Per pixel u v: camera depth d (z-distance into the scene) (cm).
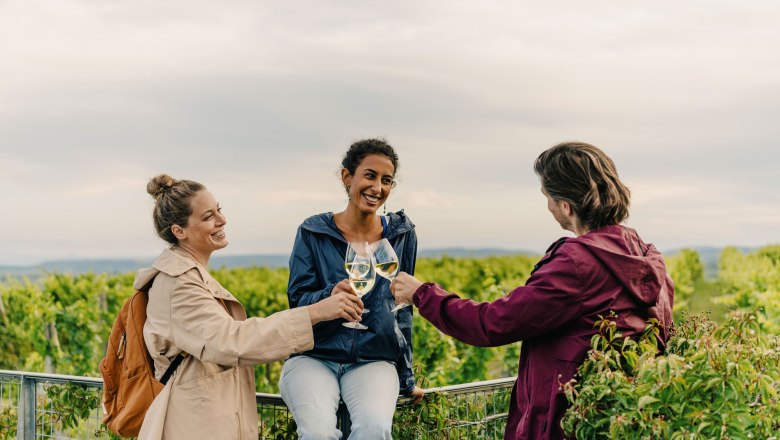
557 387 291
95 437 436
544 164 318
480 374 889
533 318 289
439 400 380
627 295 294
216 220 343
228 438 323
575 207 308
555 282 288
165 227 341
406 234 380
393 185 372
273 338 318
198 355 317
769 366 296
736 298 1259
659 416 273
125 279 1480
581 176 306
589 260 290
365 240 371
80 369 1138
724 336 304
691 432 267
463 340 307
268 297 1473
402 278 329
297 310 324
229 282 1758
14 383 468
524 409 306
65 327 1133
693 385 269
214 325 317
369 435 320
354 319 329
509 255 2462
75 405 442
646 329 293
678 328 324
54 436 447
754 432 279
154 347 325
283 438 364
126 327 332
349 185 372
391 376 352
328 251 367
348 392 345
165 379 327
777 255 2678
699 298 2375
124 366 329
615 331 286
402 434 375
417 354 839
